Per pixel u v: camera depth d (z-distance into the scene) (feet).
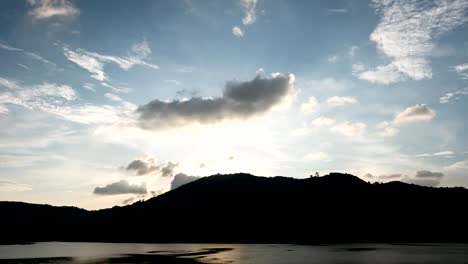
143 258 388.98
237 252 467.11
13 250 536.01
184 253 458.09
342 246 579.07
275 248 543.39
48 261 362.53
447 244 620.08
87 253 466.70
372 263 324.60
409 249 497.46
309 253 441.27
